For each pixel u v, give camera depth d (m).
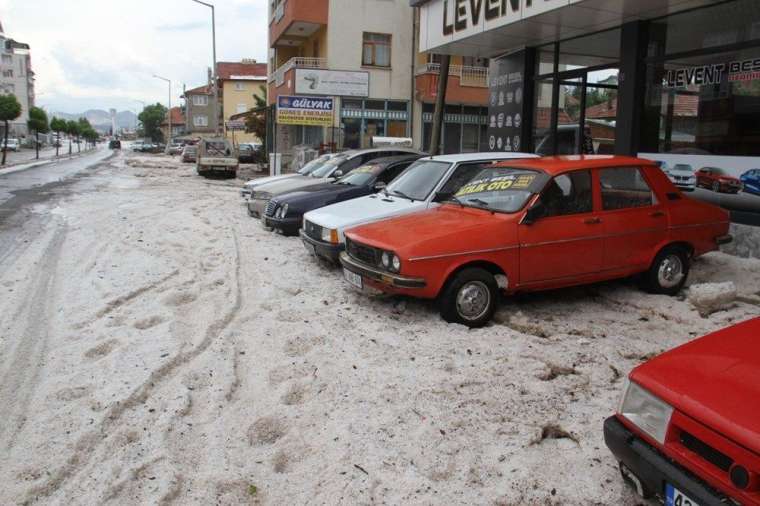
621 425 3.01
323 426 4.04
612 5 8.98
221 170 30.08
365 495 3.30
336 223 7.82
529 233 6.07
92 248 10.04
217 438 3.94
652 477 2.77
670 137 9.62
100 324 6.06
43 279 7.92
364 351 5.26
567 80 12.39
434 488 3.36
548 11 9.41
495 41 12.23
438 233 5.93
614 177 6.58
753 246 8.46
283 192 12.66
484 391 4.46
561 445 3.82
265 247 10.02
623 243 6.50
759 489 2.38
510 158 8.45
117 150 97.44
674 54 9.42
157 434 3.94
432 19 13.01
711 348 3.08
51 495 3.35
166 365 5.00
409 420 4.07
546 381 4.66
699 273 7.80
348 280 6.67
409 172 8.91
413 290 5.78
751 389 2.66
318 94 25.42
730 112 8.64
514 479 3.42
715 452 2.55
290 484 3.45
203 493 3.36
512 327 5.99
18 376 4.84
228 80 69.00
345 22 27.53
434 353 5.18
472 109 29.36
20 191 20.66
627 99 10.12
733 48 8.52
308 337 5.62
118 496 3.32
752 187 8.40
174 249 9.91
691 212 6.92
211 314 6.36
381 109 28.31
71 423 4.07
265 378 4.82
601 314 6.35
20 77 109.81
